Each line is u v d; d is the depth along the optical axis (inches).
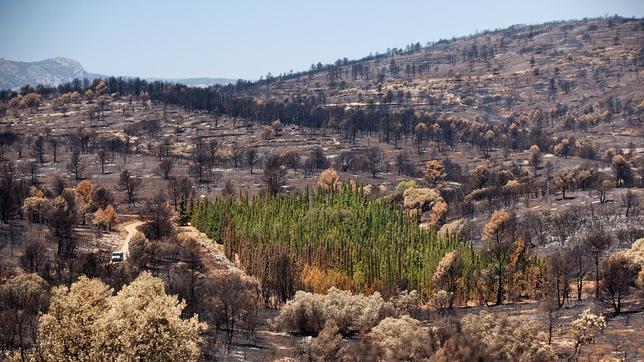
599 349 3336.6
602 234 5782.5
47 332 2033.7
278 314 4773.6
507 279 5324.8
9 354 2490.2
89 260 4785.9
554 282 4881.9
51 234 6269.7
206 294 4136.3
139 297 2171.5
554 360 2994.6
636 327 3782.0
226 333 3917.3
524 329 3093.0
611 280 4269.2
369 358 3134.8
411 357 3095.5
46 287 4114.2
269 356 3479.3
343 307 4320.9
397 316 4340.6
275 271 5315.0
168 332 2085.4
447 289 5162.4
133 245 5679.1
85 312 2025.1
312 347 3476.9
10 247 5728.3
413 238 6373.0
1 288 3545.8
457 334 3046.3
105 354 1988.2
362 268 5605.3
